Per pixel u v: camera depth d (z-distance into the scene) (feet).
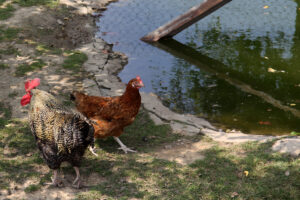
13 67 29.43
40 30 37.11
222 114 26.11
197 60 34.55
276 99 28.07
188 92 28.99
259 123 25.02
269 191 15.94
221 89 29.53
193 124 23.91
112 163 18.80
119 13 44.93
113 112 19.20
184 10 45.19
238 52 35.68
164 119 24.47
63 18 41.14
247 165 18.01
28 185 16.47
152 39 38.24
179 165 18.63
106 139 21.67
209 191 16.24
